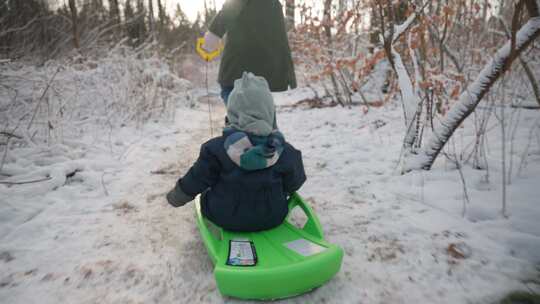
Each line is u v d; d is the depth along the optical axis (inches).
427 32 150.8
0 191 112.2
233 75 132.5
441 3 149.2
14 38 272.7
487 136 152.6
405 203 107.2
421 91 135.5
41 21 309.7
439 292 70.0
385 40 128.6
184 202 85.7
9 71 185.9
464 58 169.3
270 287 66.3
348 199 112.7
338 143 173.6
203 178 78.8
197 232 96.0
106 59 272.5
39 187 117.6
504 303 66.0
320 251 72.4
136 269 79.2
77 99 209.0
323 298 69.5
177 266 80.7
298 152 85.0
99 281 75.0
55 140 163.6
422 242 86.5
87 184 126.6
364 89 276.5
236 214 78.9
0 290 71.8
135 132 206.7
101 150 163.9
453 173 119.8
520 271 74.4
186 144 187.6
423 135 159.8
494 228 89.2
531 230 86.8
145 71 266.1
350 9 206.1
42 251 85.4
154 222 101.3
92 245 88.7
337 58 216.5
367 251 84.4
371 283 73.4
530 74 129.7
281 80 137.0
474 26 172.2
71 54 279.0
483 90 107.9
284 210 83.4
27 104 182.1
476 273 74.7
